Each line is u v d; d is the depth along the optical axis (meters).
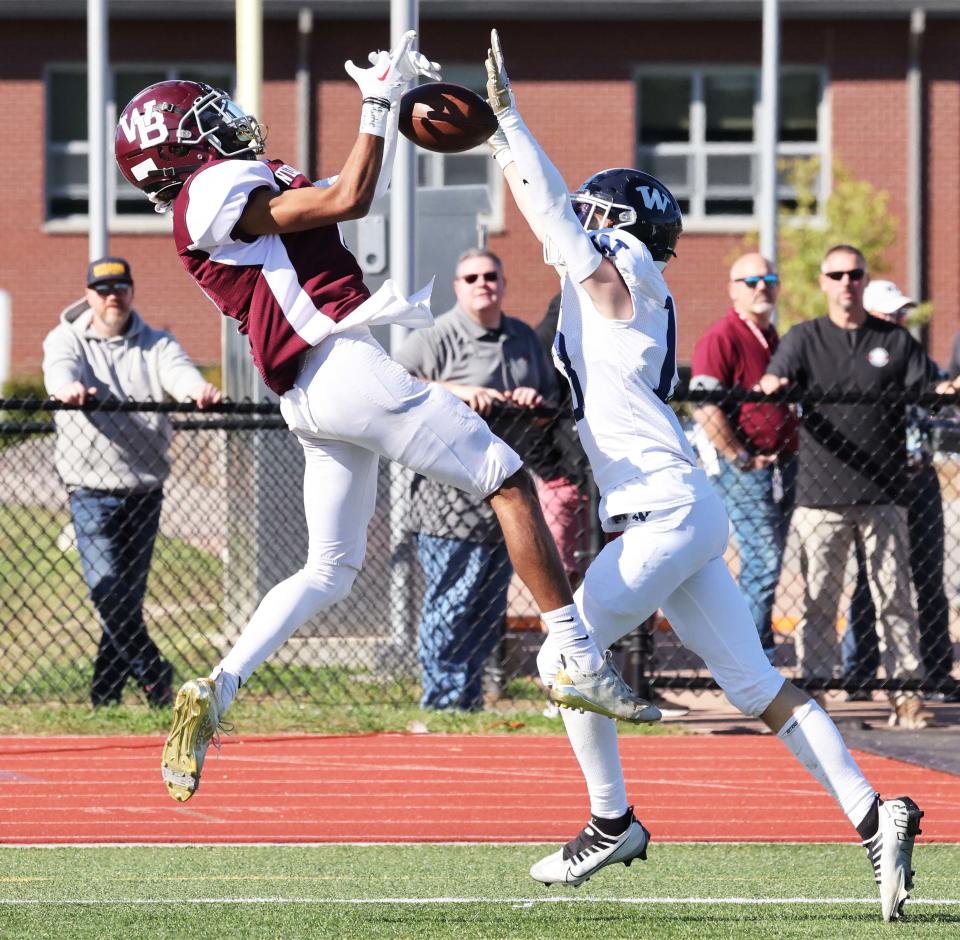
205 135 14.05
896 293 27.48
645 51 81.00
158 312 82.19
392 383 13.70
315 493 14.49
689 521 14.32
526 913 14.78
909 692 26.47
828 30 81.25
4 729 25.66
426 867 17.42
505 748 24.67
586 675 13.83
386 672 29.00
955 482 41.34
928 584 27.03
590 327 14.60
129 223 81.81
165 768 13.70
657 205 15.05
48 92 81.50
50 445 33.22
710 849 18.64
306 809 20.61
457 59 80.25
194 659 30.27
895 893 13.98
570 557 26.27
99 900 15.30
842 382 26.14
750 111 81.81
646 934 13.77
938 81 81.38
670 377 14.84
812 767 14.45
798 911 14.93
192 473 32.75
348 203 13.47
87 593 27.84
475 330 26.52
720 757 24.27
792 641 33.47
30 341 81.69
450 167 80.62
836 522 26.33
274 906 15.03
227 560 30.09
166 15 79.75
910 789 21.84
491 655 28.34
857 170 81.75
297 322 13.73
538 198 13.98
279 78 79.69
